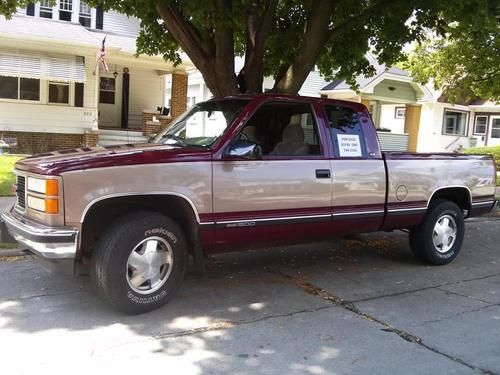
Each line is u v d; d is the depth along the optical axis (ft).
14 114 55.16
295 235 18.37
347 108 19.99
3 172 39.73
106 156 15.07
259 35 26.32
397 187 20.59
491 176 24.43
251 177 16.92
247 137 17.74
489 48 42.50
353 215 19.45
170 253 15.93
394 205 20.65
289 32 30.32
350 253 24.49
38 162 15.08
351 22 26.48
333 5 26.91
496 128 99.81
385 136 79.30
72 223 14.40
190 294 17.80
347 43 30.53
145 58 59.82
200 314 16.01
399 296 18.45
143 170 15.17
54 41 51.88
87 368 12.32
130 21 66.39
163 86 69.77
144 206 16.02
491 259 24.52
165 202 16.06
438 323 15.93
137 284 15.40
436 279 20.76
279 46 30.78
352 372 12.57
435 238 22.56
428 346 14.19
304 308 16.88
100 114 66.54
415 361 13.25
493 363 13.25
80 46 53.88
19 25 54.19
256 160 17.04
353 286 19.44
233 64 26.35
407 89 82.02
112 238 14.89
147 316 15.65
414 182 21.12
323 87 79.30
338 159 18.99
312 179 18.19
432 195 21.90
